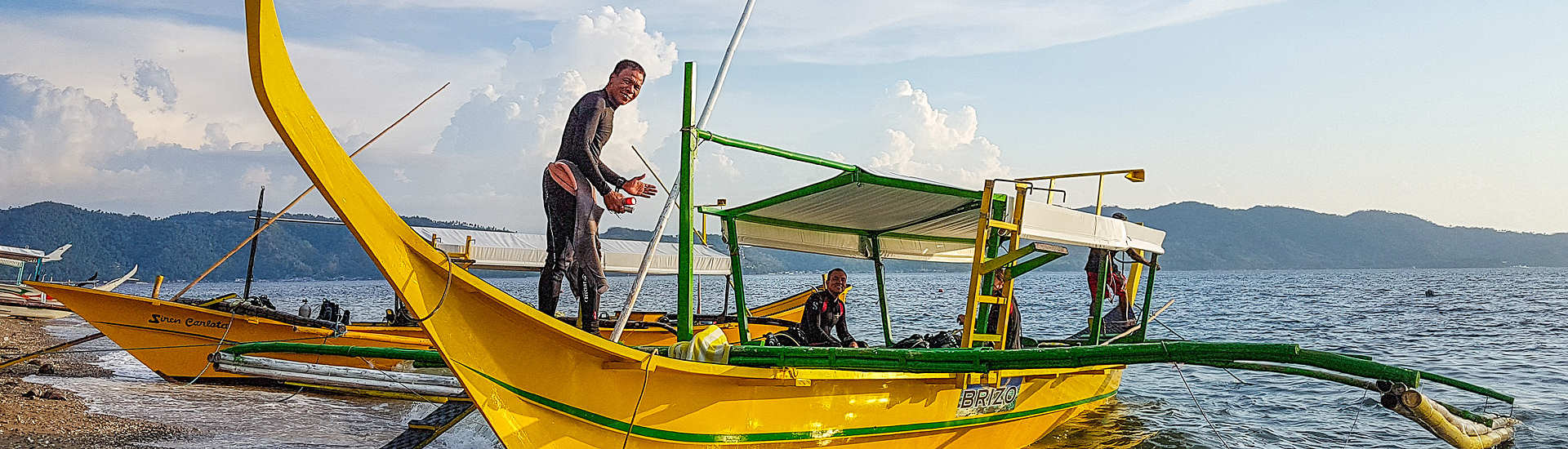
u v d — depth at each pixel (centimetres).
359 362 1391
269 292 9700
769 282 9669
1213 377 1838
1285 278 15350
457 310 588
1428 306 4956
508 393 612
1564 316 3853
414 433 891
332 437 1120
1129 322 1244
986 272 812
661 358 658
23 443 965
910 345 969
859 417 788
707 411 703
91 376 1600
